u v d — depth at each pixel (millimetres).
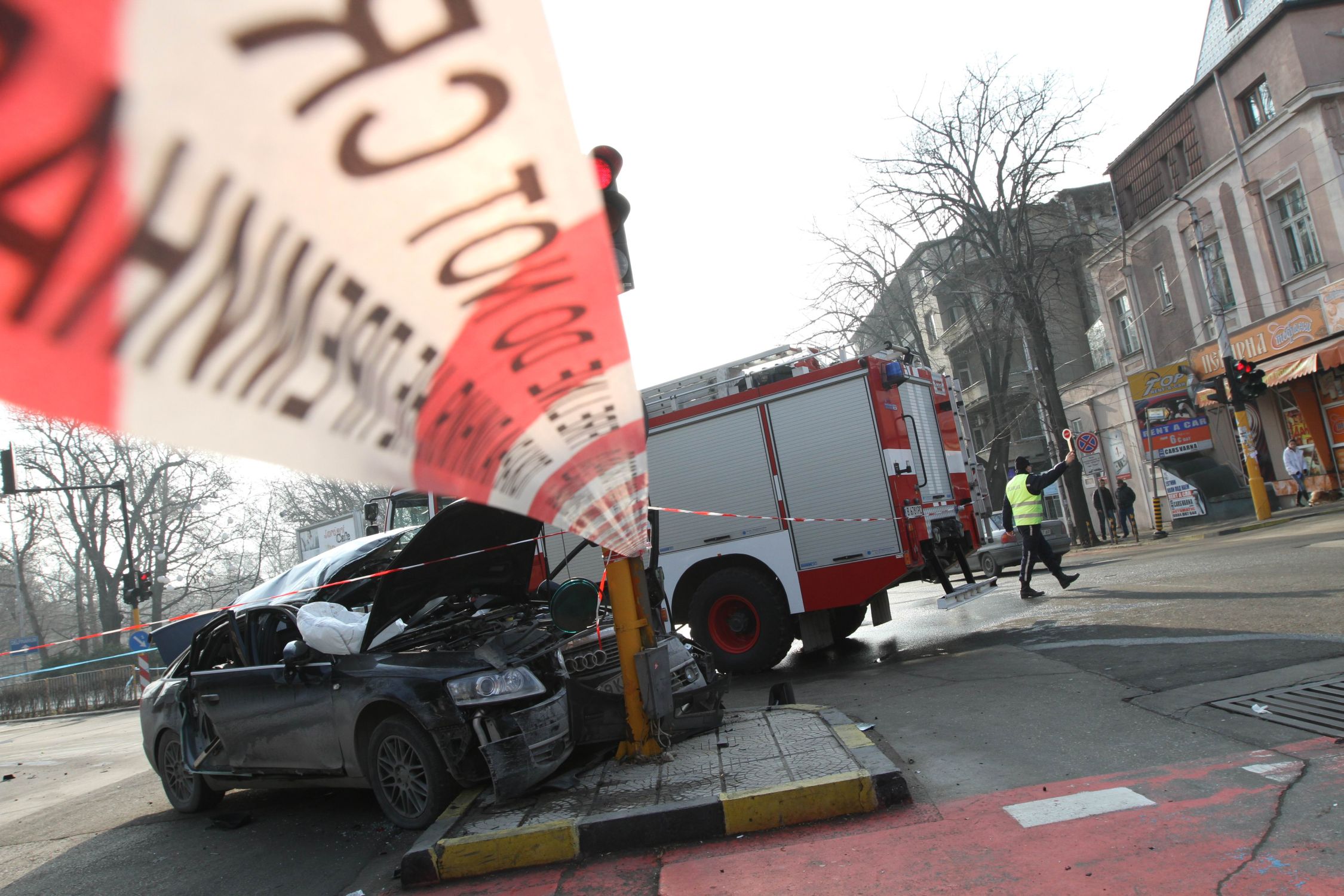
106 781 9992
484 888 4316
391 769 5727
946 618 12125
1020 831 3863
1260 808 3707
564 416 1369
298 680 6246
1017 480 12227
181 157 553
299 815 6719
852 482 9289
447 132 671
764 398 9711
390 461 1008
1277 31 19891
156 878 5562
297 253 692
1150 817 3795
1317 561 10492
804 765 4910
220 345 655
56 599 53375
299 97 584
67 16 460
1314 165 19359
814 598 9320
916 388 10648
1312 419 20656
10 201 493
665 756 5578
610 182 4297
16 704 27984
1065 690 6250
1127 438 27656
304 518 48500
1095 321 33094
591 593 6105
